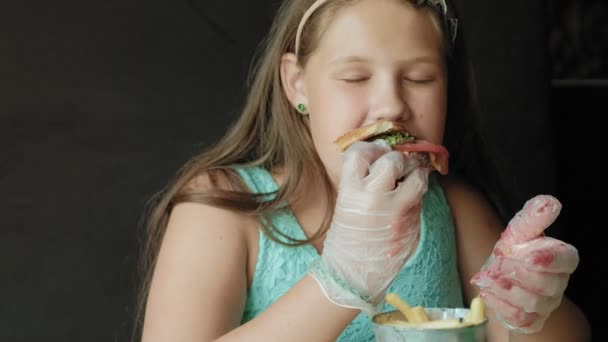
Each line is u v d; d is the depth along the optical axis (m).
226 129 2.14
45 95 2.11
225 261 1.47
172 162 2.13
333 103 1.42
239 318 1.47
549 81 2.25
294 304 1.27
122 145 2.12
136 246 2.10
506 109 2.22
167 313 1.42
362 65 1.41
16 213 2.09
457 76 1.64
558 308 1.56
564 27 3.52
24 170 2.10
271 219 1.52
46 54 2.12
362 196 1.22
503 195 1.75
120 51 2.14
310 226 1.54
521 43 2.22
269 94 1.62
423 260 1.58
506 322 1.17
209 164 1.59
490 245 1.68
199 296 1.43
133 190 2.12
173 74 2.15
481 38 2.22
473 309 1.17
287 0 1.59
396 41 1.41
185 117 2.15
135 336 1.77
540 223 1.17
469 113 1.67
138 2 2.15
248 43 2.17
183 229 1.48
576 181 2.50
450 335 1.12
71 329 2.08
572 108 2.51
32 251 2.08
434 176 1.69
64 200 2.10
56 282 2.08
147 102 2.14
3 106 2.10
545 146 2.23
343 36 1.42
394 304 1.19
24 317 2.07
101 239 2.10
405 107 1.40
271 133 1.60
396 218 1.22
